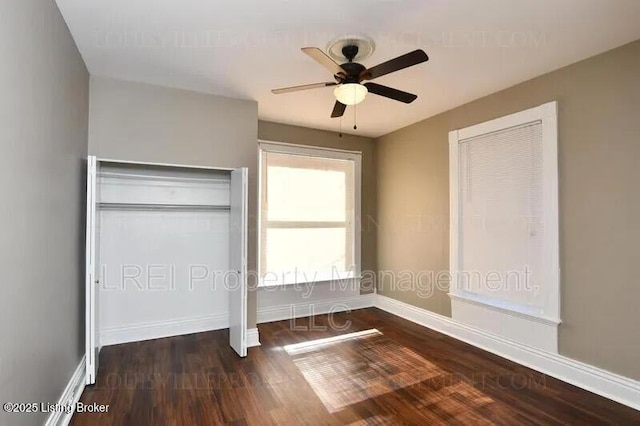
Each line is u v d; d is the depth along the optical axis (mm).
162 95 3098
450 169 3637
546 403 2297
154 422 2074
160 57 2547
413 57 1932
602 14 1962
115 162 2994
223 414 2164
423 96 3268
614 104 2342
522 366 2873
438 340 3494
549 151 2711
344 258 4664
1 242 1322
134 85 2996
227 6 1914
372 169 4871
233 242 3326
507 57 2496
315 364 2912
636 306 2242
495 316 3166
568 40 2248
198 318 3623
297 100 3432
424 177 4016
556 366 2670
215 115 3301
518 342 2963
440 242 3783
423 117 3951
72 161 2320
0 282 1317
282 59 2574
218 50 2436
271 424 2064
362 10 1950
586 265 2500
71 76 2268
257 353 3141
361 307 4766
